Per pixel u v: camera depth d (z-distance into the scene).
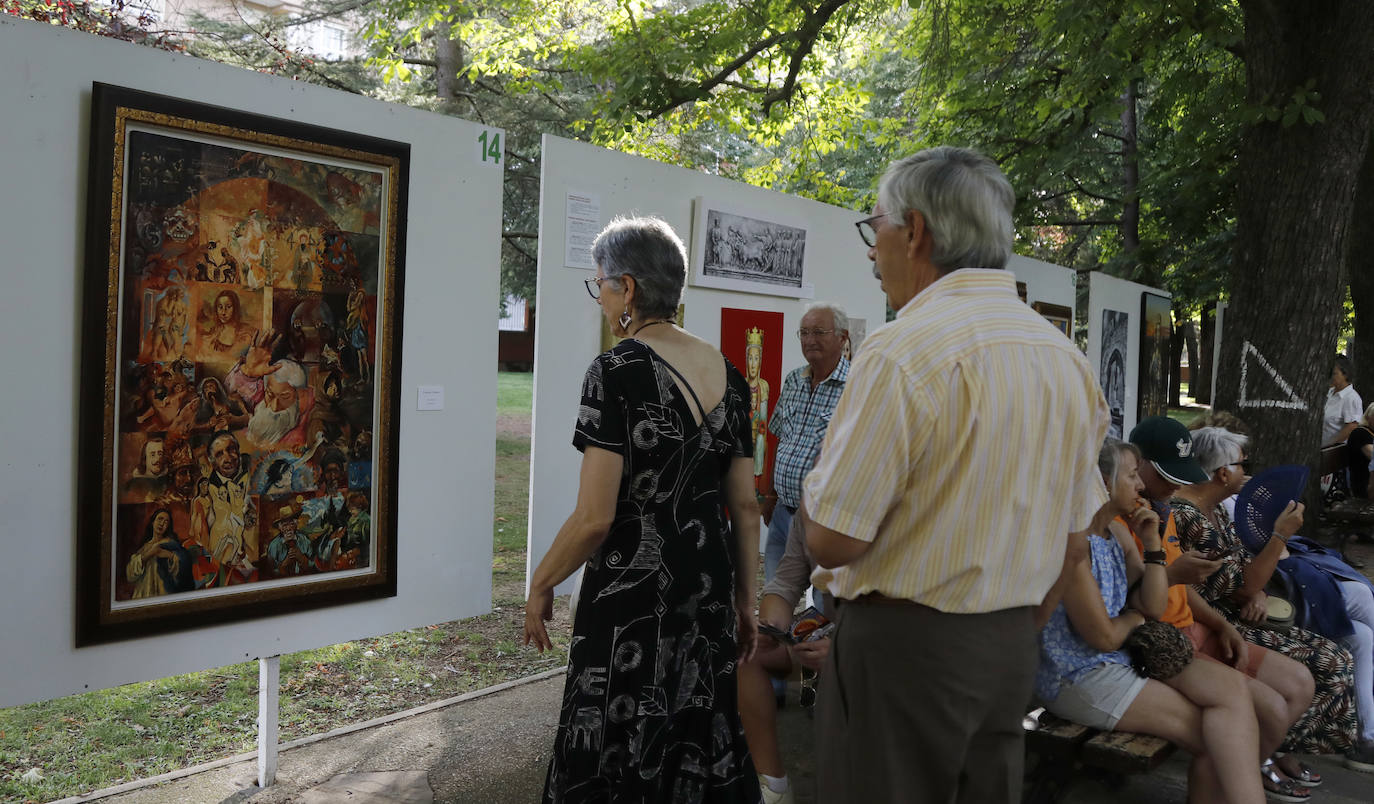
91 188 2.56
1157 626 2.99
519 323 24.47
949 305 1.77
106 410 2.63
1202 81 9.77
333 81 12.88
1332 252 6.96
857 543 1.74
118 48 2.62
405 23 14.16
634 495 2.26
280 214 2.98
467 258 3.55
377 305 3.26
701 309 4.76
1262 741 3.17
